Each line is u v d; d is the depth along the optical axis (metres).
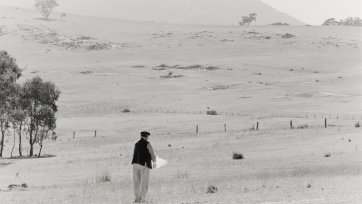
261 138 63.91
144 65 191.75
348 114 99.19
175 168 40.06
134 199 21.41
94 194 24.23
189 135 76.50
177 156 51.12
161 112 115.94
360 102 116.62
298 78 164.62
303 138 59.69
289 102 122.75
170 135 78.19
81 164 49.94
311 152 45.12
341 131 63.56
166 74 175.38
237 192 22.12
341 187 21.56
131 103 130.50
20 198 24.52
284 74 174.88
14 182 37.34
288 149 50.50
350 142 49.66
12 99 69.88
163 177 33.34
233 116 103.94
